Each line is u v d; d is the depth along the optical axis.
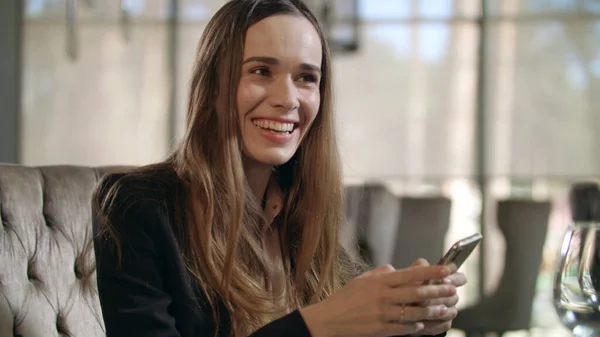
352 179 5.68
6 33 5.33
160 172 1.14
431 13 5.65
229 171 1.12
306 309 0.92
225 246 1.12
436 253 3.71
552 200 5.56
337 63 5.71
